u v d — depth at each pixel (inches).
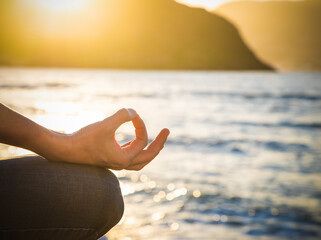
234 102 1432.1
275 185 326.3
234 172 375.9
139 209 249.6
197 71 6722.4
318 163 438.9
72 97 1235.2
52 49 6387.8
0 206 28.5
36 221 29.8
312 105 1346.0
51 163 30.7
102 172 32.9
